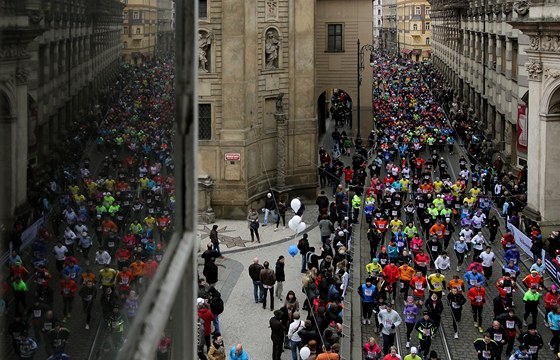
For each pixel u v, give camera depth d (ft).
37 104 5.76
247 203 115.14
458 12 226.38
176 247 8.28
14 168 5.33
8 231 5.20
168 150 8.55
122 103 7.92
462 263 95.76
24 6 5.51
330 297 67.87
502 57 154.92
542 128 101.14
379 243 103.45
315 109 125.70
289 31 121.49
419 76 338.13
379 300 69.46
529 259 95.45
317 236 108.88
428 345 65.46
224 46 112.16
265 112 120.47
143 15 8.65
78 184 6.40
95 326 6.24
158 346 6.93
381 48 536.83
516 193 116.37
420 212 106.93
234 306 79.97
